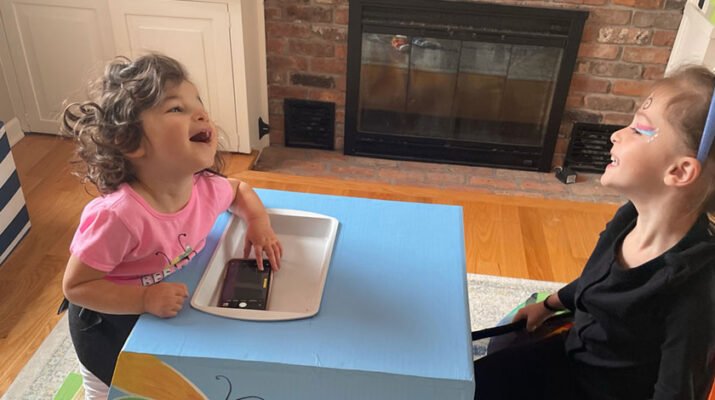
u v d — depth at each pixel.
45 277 2.04
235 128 2.96
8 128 2.85
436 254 1.10
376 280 1.02
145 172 1.02
